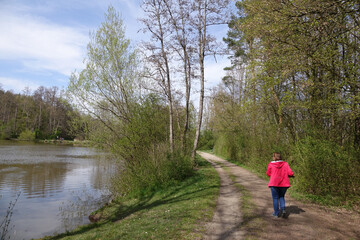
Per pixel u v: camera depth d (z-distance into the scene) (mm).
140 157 12656
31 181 16516
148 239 4941
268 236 4656
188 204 7508
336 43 7895
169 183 11484
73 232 7484
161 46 16641
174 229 5293
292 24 7527
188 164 13484
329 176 7375
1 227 8336
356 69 7258
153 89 15047
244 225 5293
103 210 9883
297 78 9562
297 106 9023
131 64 13508
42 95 85188
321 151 7664
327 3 6598
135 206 9461
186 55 17703
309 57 7707
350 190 6922
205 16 17156
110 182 15164
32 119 80000
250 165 16750
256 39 9508
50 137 76500
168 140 15719
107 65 12953
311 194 7695
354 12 6676
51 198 12336
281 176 5836
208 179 11914
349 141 8281
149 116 14000
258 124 15461
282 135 12062
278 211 5855
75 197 12578
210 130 39156
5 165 23438
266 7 8188
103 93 13219
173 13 16953
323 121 9250
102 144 13211
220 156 29844
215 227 5270
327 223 5359
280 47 8414
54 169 22047
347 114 7480
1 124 72812
